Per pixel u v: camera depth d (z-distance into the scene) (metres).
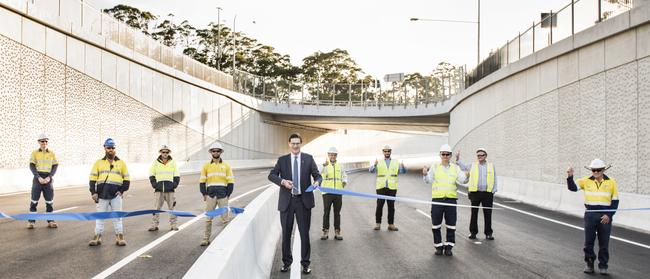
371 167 13.24
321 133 81.88
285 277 7.73
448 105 49.59
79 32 29.81
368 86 62.91
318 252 9.84
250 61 100.06
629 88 15.30
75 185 27.05
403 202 20.92
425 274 8.02
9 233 11.11
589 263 8.22
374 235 12.12
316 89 65.44
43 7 26.56
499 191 25.56
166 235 11.16
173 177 11.91
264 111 65.00
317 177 8.12
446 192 9.73
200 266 4.03
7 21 23.91
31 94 25.70
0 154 23.20
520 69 24.50
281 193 8.11
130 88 37.00
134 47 37.50
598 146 17.14
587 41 17.62
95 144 32.06
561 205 18.05
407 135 107.31
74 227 12.09
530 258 9.37
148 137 39.84
